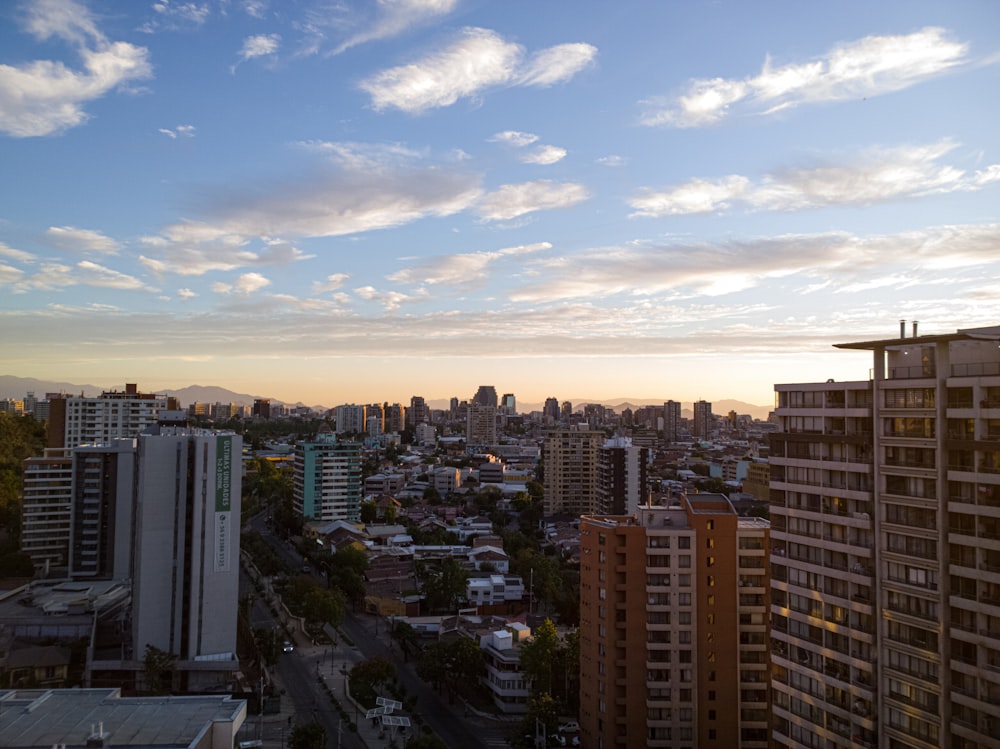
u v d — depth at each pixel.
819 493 93.75
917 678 80.44
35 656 145.50
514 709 147.62
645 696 116.19
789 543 97.44
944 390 80.62
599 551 120.50
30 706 67.56
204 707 69.00
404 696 151.88
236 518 154.25
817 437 94.38
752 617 117.38
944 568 78.94
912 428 83.62
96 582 197.88
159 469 148.38
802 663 94.25
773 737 98.38
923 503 81.44
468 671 152.38
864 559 87.62
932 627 79.25
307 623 193.88
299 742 118.25
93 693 71.69
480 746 131.75
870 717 85.00
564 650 145.62
